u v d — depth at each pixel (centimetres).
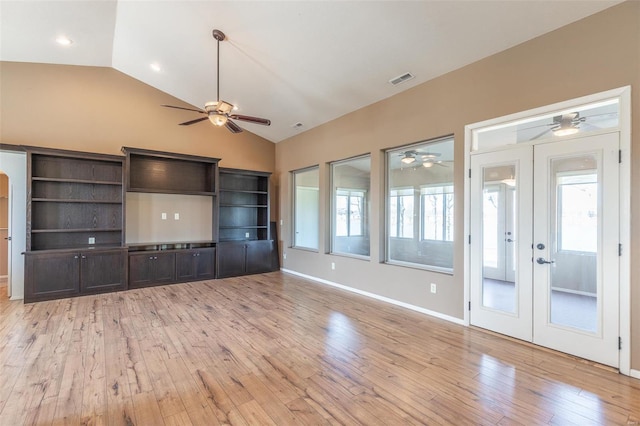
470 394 218
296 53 391
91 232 499
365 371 249
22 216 447
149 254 520
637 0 239
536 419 191
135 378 235
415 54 350
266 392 219
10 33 393
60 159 469
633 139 242
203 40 395
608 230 255
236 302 438
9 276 438
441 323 359
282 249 689
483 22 291
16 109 454
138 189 514
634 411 199
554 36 283
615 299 251
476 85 342
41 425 183
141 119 548
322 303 436
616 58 249
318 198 594
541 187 294
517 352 283
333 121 548
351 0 294
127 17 379
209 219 617
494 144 334
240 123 636
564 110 280
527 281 304
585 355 266
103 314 380
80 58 475
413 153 433
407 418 192
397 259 454
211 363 260
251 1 318
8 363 255
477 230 343
